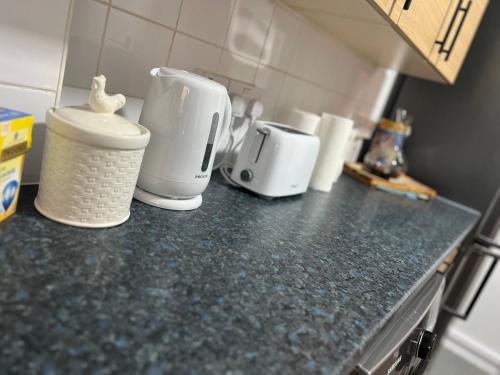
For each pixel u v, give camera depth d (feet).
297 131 3.79
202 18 3.11
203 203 3.00
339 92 5.41
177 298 1.75
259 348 1.58
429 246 3.54
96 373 1.26
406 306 2.80
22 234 1.90
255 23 3.61
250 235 2.65
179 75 2.42
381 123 6.03
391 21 2.97
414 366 3.16
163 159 2.52
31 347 1.29
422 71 5.20
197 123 2.46
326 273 2.41
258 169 3.43
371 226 3.67
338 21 3.74
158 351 1.42
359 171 5.72
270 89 4.16
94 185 2.02
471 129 5.97
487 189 5.85
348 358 1.67
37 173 2.40
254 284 2.05
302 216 3.39
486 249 5.83
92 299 1.59
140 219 2.41
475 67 5.90
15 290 1.53
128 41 2.68
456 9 4.01
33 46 2.08
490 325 6.91
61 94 2.44
